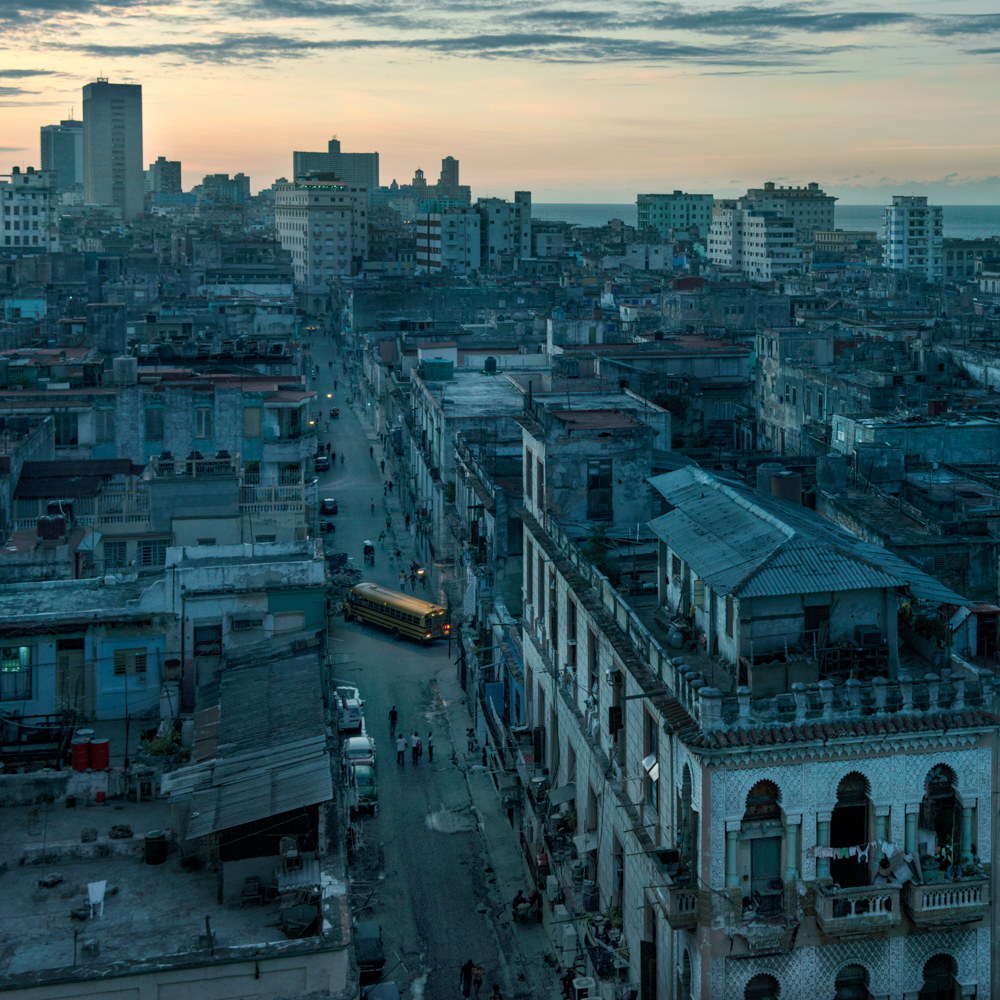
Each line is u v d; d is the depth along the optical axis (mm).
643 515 54156
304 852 34000
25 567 52438
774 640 34250
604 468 53781
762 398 110625
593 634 43969
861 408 91625
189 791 35406
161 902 33625
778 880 32000
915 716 31922
